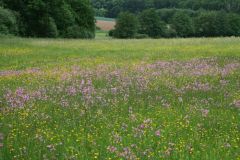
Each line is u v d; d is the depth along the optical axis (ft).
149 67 83.76
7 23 244.01
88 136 36.14
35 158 31.22
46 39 197.06
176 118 43.11
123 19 391.24
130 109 48.01
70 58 106.22
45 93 57.88
